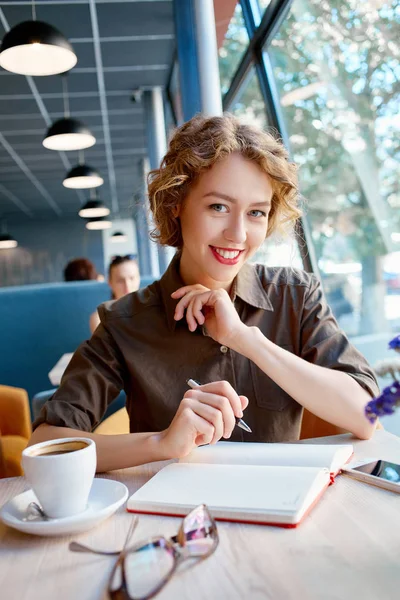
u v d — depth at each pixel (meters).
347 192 2.64
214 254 1.08
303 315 1.21
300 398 1.00
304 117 2.97
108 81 6.03
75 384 1.10
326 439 1.00
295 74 2.98
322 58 2.59
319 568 0.56
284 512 0.65
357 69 2.30
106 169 10.15
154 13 4.59
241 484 0.74
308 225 3.13
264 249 1.47
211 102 3.49
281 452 0.84
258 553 0.60
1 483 0.90
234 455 0.86
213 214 1.05
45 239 15.12
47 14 4.48
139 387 1.17
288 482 0.72
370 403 0.53
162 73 5.94
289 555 0.59
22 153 8.48
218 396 0.89
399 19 1.94
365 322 2.71
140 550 0.56
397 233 2.33
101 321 1.20
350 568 0.56
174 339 1.16
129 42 5.12
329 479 0.77
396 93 2.09
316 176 2.96
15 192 11.48
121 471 0.90
